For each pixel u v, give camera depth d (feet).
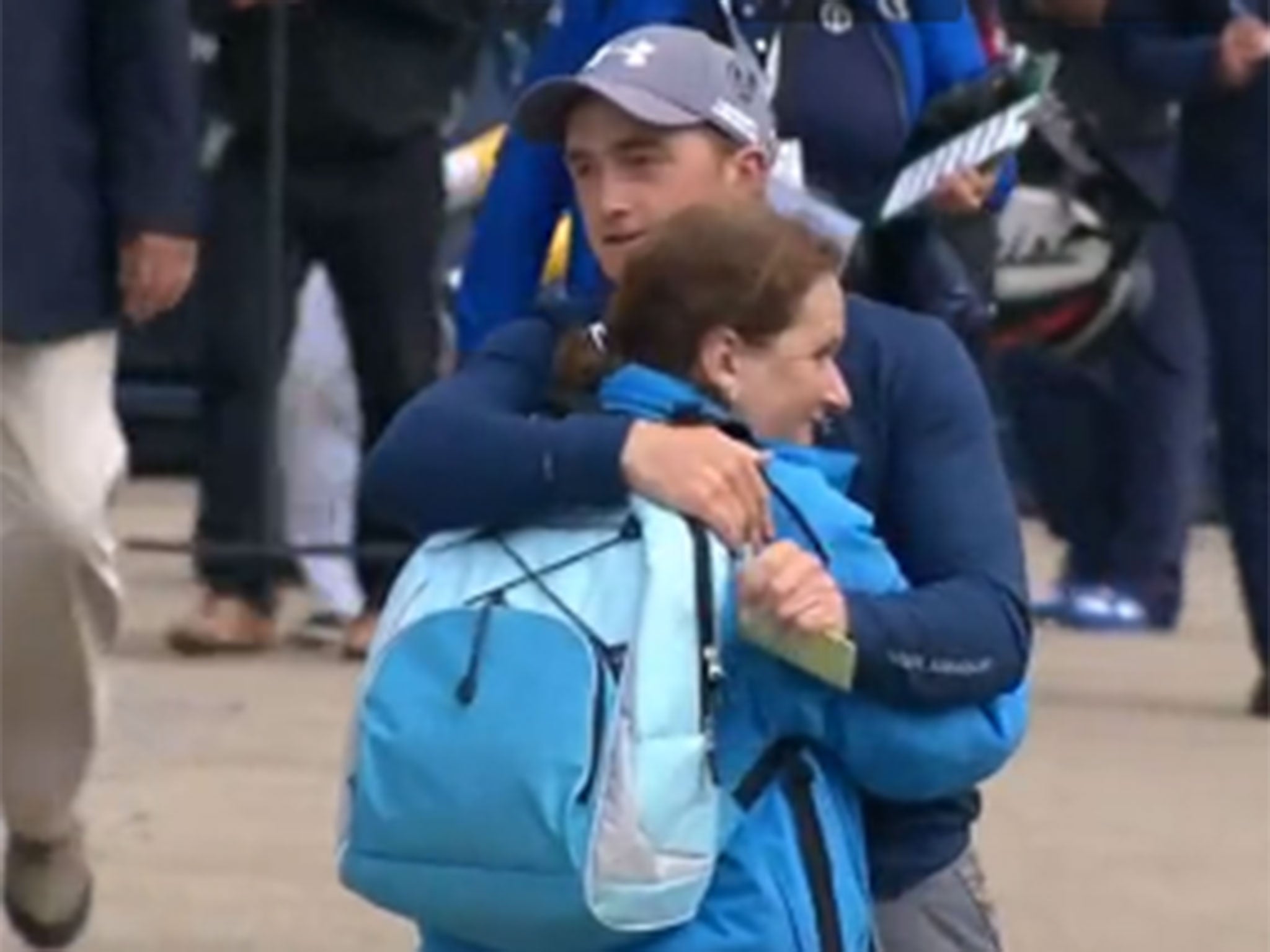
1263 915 89.15
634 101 57.52
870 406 54.44
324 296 121.70
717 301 51.98
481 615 50.26
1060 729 112.06
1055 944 85.56
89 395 74.74
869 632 50.72
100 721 76.64
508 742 49.24
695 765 49.26
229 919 85.97
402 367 116.47
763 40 73.97
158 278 75.05
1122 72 113.50
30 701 75.82
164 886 88.79
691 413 52.01
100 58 74.38
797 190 70.28
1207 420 132.77
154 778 100.27
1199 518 152.56
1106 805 101.14
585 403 52.85
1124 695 118.42
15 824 77.30
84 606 75.25
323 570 121.90
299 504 121.39
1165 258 125.59
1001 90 76.07
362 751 50.44
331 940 84.33
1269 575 114.01
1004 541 53.72
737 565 50.39
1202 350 128.47
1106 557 132.26
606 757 49.08
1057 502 131.75
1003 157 75.82
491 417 52.13
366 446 117.70
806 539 51.62
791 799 50.90
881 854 54.08
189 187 74.95
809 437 53.88
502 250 70.54
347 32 115.34
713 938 50.06
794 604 49.93
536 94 58.49
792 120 73.97
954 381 54.75
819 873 50.78
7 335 73.31
